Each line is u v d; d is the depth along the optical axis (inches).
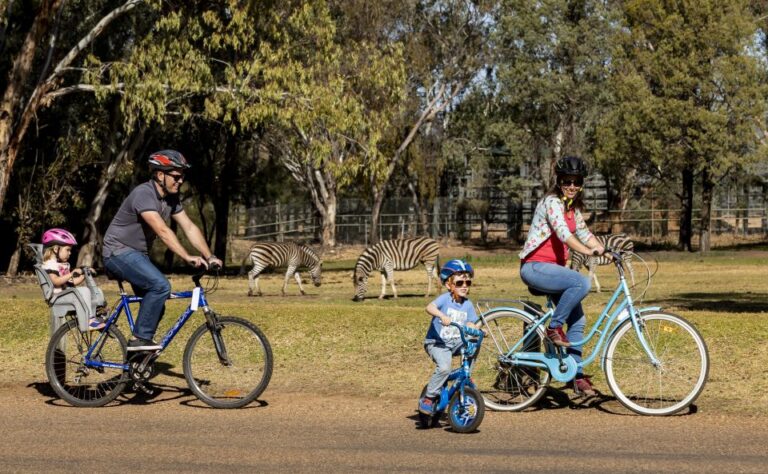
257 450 271.3
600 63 1975.9
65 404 349.1
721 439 278.2
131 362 342.3
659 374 328.8
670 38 1706.4
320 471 247.3
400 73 1264.8
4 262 1504.7
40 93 1100.5
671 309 657.6
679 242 1796.3
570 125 2014.0
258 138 1696.6
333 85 1200.8
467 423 292.0
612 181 2110.0
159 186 342.3
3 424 312.0
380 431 297.1
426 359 402.9
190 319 470.3
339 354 417.1
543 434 289.4
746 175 1985.7
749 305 688.4
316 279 995.3
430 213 2203.5
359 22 1605.6
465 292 300.0
